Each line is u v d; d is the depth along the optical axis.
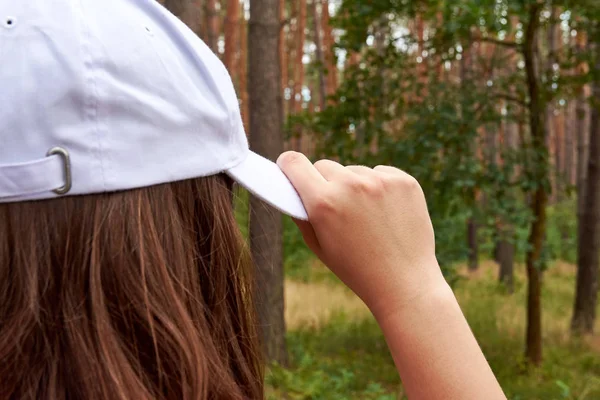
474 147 5.79
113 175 0.53
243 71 15.68
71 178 0.52
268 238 4.66
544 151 5.92
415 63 5.98
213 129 0.61
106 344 0.51
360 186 0.62
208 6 12.38
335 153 6.02
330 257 0.63
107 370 0.50
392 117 5.93
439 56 6.32
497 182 5.71
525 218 5.66
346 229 0.61
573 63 6.19
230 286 0.66
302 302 9.57
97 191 0.53
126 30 0.55
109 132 0.53
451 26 4.91
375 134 6.11
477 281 13.02
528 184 5.72
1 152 0.51
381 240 0.61
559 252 17.55
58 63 0.52
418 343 0.59
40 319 0.51
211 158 0.61
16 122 0.51
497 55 7.09
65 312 0.51
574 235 19.14
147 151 0.55
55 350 0.51
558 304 11.05
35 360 0.51
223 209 0.64
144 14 0.61
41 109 0.51
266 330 4.83
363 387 5.38
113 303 0.52
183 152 0.58
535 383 6.24
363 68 6.30
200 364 0.54
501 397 0.58
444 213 5.36
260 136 4.86
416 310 0.60
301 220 0.66
